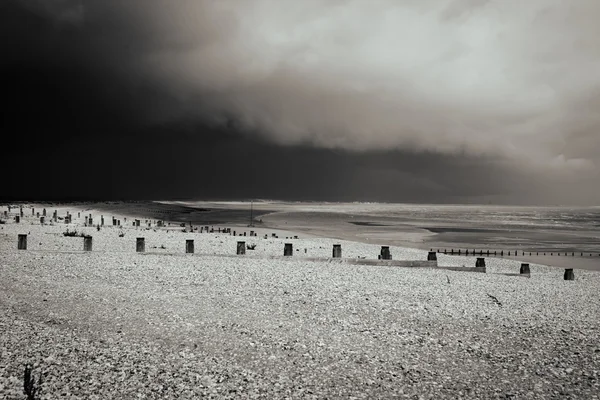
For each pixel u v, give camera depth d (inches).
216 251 1268.5
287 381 363.9
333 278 834.2
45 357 388.5
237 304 620.1
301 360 413.7
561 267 1660.9
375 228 3944.4
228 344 449.7
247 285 748.6
